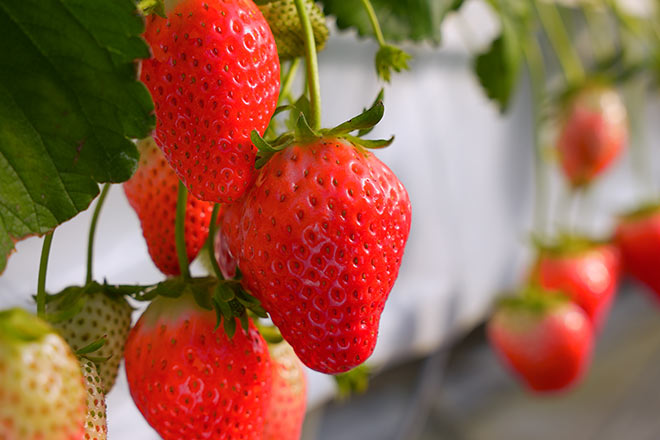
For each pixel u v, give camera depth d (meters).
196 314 0.30
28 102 0.26
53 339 0.26
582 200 0.81
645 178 0.91
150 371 0.30
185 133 0.28
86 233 0.43
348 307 0.28
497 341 0.65
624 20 0.70
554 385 0.63
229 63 0.27
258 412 0.30
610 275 0.66
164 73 0.27
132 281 0.45
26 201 0.26
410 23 0.36
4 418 0.25
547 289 0.65
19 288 0.40
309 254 0.28
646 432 0.76
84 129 0.26
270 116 0.28
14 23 0.25
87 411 0.28
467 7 0.64
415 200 0.63
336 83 0.56
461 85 0.67
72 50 0.25
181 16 0.27
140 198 0.32
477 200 0.70
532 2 0.61
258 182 0.28
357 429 0.63
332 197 0.28
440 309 0.65
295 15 0.30
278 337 0.33
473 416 0.75
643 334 0.91
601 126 0.66
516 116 0.74
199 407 0.29
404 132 0.62
